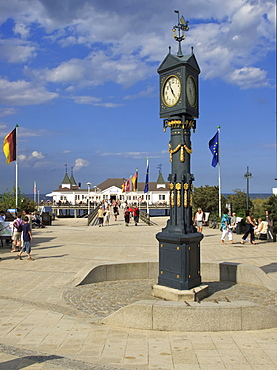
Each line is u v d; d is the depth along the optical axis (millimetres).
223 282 10469
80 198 103625
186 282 8273
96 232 26875
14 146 30125
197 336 6367
